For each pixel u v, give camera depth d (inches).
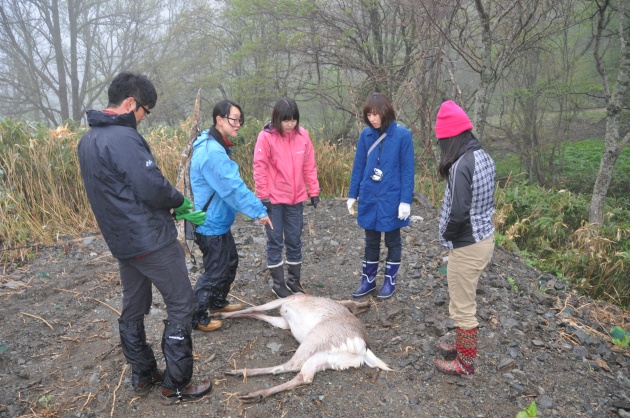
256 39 545.0
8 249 209.0
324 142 369.7
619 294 221.5
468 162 117.0
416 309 167.2
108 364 134.5
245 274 193.9
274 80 558.6
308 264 210.4
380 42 495.2
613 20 609.6
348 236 240.4
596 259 232.4
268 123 162.4
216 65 725.3
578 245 256.8
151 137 317.1
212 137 132.6
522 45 404.5
